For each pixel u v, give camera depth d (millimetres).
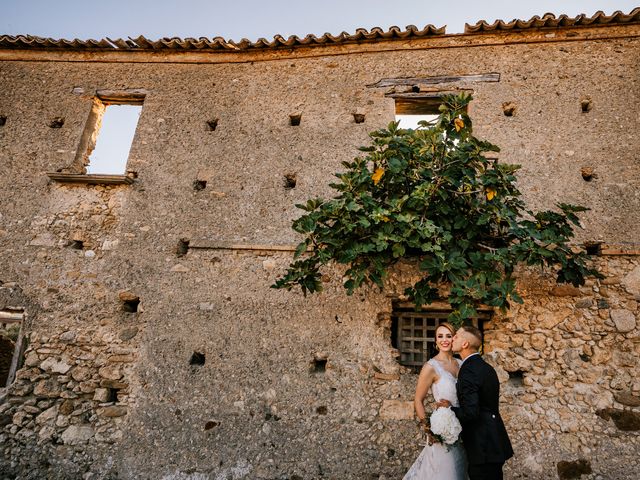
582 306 4453
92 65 6305
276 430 4406
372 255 4172
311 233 4207
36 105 6086
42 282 5156
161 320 4918
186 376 4691
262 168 5488
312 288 4211
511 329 4461
